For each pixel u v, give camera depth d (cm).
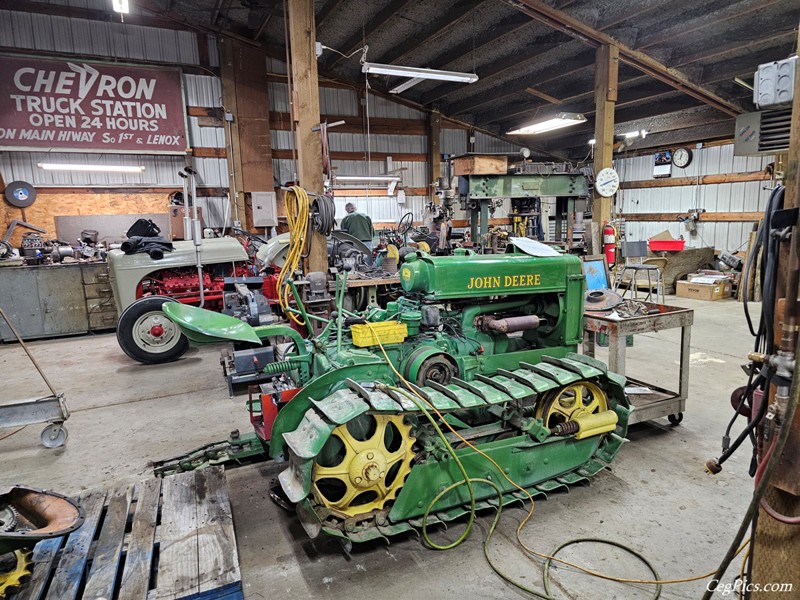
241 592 161
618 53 598
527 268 259
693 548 191
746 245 803
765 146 139
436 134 997
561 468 237
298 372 245
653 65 623
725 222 835
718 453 269
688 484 238
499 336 265
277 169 878
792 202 109
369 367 213
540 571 181
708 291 727
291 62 448
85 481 258
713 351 463
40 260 594
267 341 373
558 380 222
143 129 754
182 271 523
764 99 119
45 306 575
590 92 778
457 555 192
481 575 181
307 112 432
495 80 820
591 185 700
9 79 679
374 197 980
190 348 539
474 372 249
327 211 400
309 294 404
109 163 754
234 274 530
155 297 471
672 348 475
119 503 207
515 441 223
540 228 814
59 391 400
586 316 303
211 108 803
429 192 1019
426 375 228
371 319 256
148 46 761
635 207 999
